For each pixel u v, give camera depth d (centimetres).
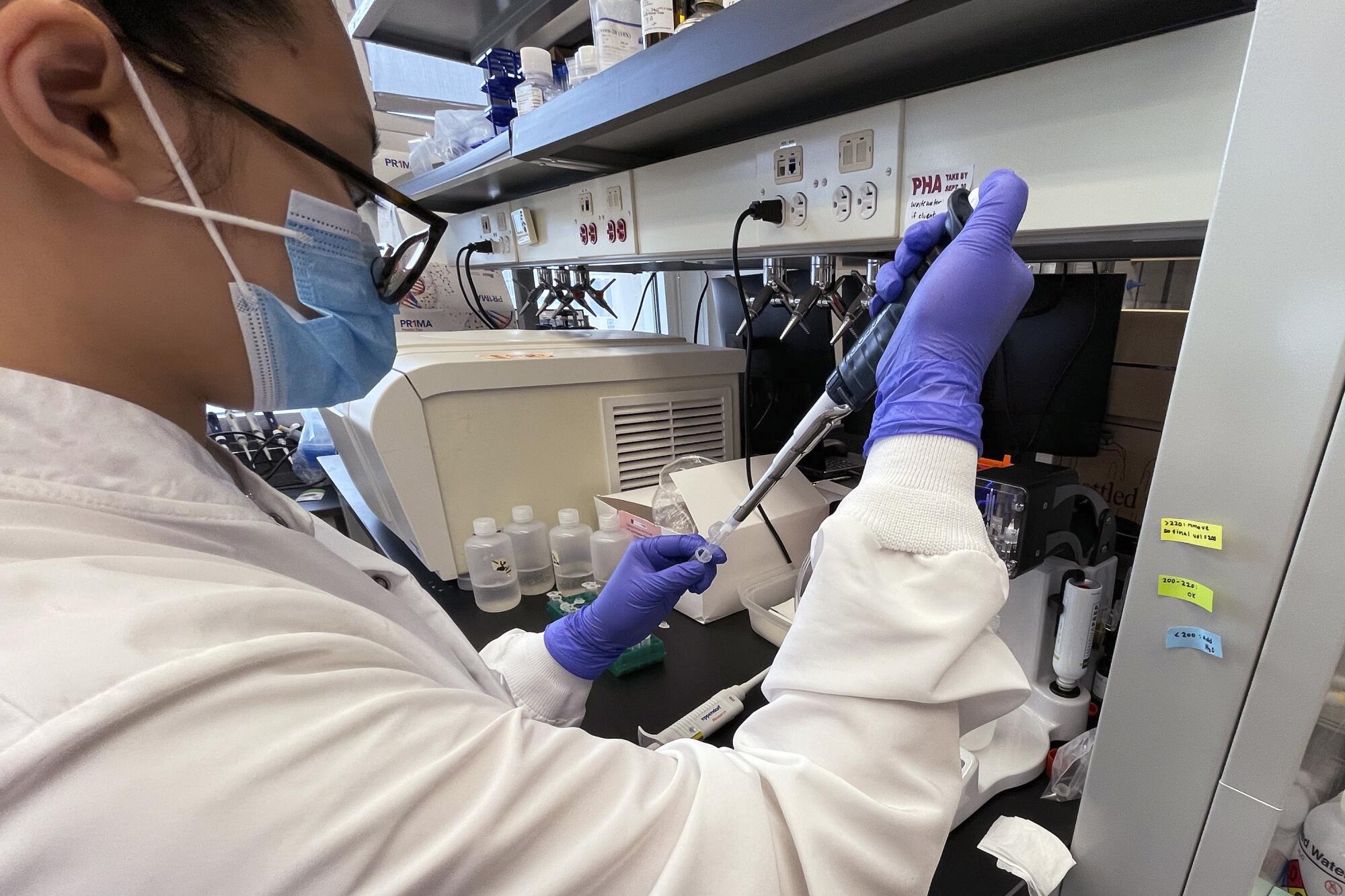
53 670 25
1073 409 113
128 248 36
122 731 25
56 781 24
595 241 145
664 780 40
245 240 41
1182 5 61
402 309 208
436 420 115
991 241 59
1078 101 64
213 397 48
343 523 203
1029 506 78
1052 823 76
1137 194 62
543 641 84
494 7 162
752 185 102
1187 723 56
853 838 40
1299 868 67
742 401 152
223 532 42
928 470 51
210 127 37
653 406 138
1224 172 46
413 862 29
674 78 77
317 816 27
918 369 57
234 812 26
